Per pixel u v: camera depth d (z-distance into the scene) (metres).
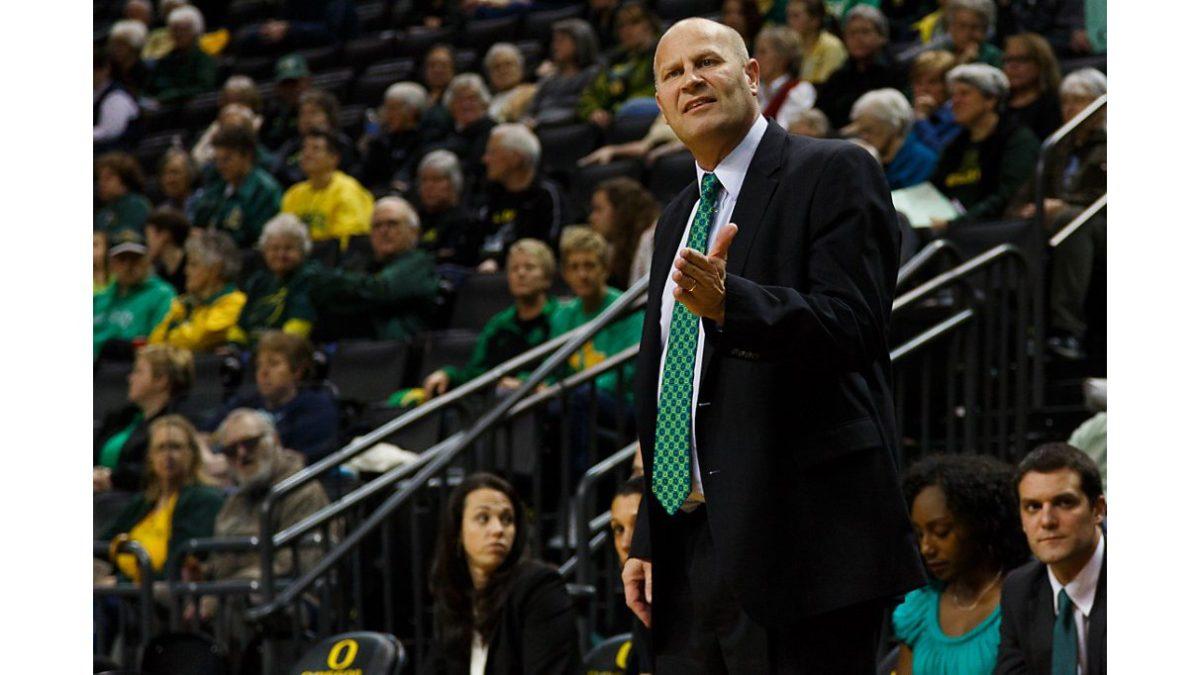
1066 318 10.04
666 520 4.10
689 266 3.60
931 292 9.06
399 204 13.49
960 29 12.94
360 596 9.15
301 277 13.62
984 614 6.28
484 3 20.03
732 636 3.97
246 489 10.07
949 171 11.67
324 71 20.72
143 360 11.87
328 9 21.52
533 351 10.16
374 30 21.73
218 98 20.55
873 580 3.79
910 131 11.99
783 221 3.95
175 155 17.56
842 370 3.78
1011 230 10.58
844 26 15.27
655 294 4.26
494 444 9.22
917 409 9.84
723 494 3.84
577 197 14.35
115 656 10.23
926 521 6.33
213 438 10.48
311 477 9.34
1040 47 11.96
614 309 9.41
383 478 9.39
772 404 3.85
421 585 9.06
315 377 11.30
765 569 3.79
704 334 3.83
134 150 20.16
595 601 8.56
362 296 13.09
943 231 10.91
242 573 9.81
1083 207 10.30
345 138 17.38
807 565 3.82
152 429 10.59
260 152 17.00
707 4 17.59
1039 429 9.47
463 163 16.25
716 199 4.12
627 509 6.99
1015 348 9.83
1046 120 11.84
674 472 4.01
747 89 4.09
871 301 3.80
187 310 14.13
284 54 21.36
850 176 3.91
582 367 10.51
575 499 9.64
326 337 13.36
